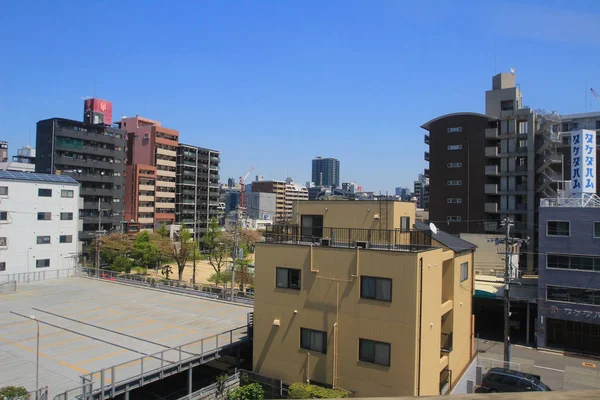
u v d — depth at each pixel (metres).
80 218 75.06
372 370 18.17
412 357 17.33
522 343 38.28
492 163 64.69
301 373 19.94
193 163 111.06
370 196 29.41
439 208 66.69
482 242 46.88
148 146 101.75
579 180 38.53
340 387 18.86
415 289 17.39
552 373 30.61
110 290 40.09
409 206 22.44
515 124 62.66
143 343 24.20
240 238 73.06
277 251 21.00
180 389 23.77
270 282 21.11
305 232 23.05
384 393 17.84
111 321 28.89
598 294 34.56
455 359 23.27
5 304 33.75
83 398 16.83
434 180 67.38
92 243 69.12
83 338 25.02
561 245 36.06
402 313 17.62
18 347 23.39
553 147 61.97
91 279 46.81
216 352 22.83
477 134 64.75
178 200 107.50
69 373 19.91
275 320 20.69
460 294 24.53
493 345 37.66
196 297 37.25
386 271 18.08
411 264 17.55
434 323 19.45
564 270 35.84
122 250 68.75
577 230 35.50
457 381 23.00
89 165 81.56
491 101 68.00
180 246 70.69
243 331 26.86
